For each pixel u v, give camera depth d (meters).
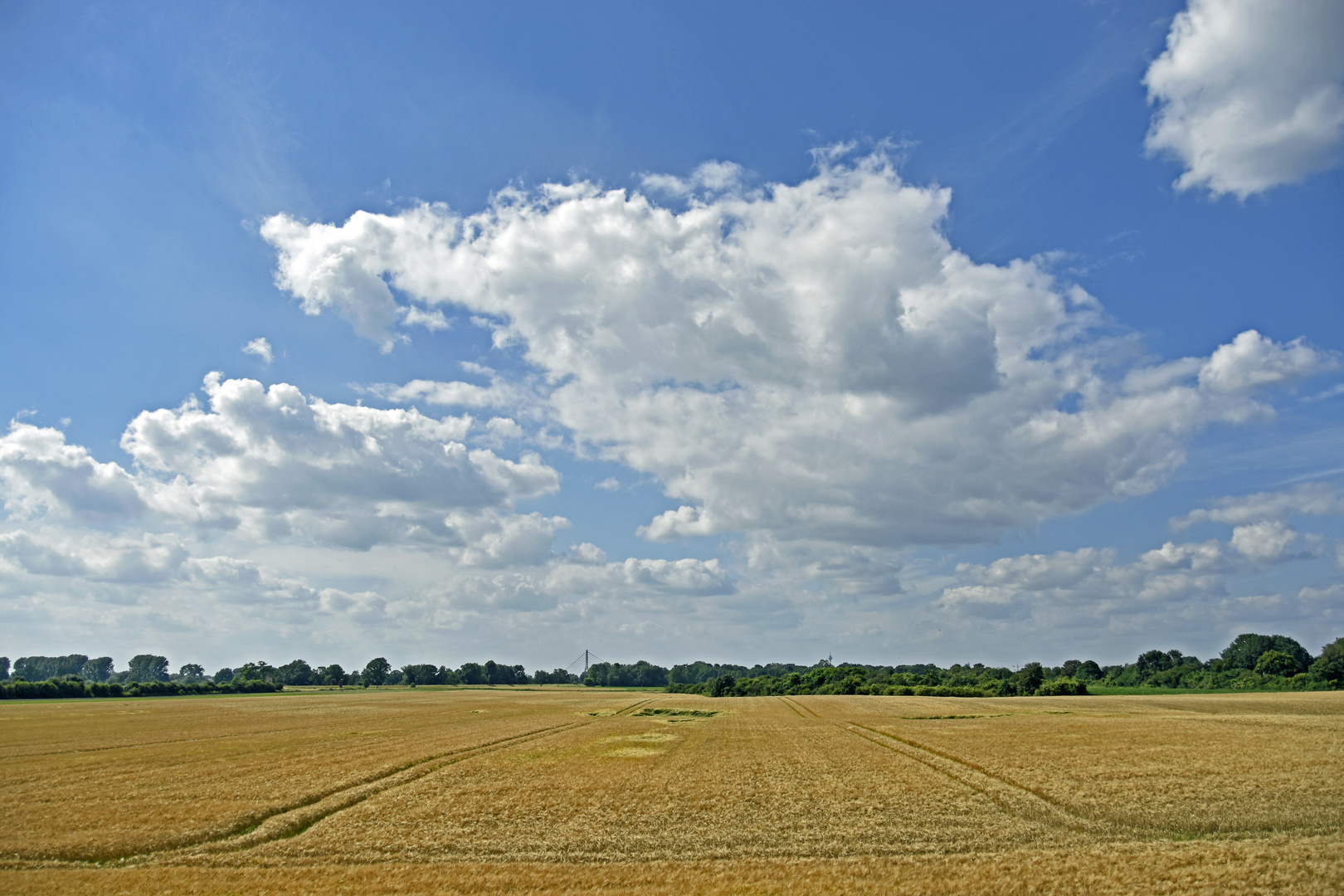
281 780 40.03
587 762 46.78
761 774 41.47
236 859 26.22
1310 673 129.62
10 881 24.11
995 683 134.50
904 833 28.16
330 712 102.31
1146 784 35.12
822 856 25.64
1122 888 21.59
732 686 171.38
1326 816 28.34
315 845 27.80
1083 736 55.91
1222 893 20.89
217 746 57.19
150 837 28.42
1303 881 21.48
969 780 38.12
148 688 178.00
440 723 81.38
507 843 27.72
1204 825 27.94
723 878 23.52
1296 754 42.75
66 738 64.81
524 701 136.75
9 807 33.78
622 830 29.31
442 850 26.97
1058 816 30.05
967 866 24.00
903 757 47.66
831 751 51.50
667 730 69.75
